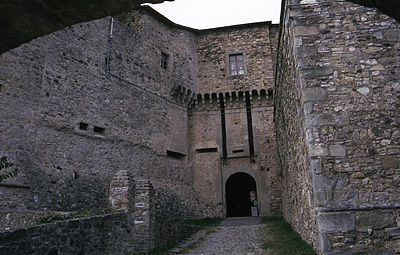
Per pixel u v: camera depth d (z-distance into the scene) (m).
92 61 13.98
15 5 2.89
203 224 14.84
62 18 3.27
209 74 19.98
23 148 10.48
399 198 5.93
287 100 9.45
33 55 11.48
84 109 13.12
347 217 5.89
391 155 6.23
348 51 7.02
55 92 12.06
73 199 11.75
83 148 12.70
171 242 9.70
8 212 8.05
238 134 18.80
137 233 8.26
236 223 14.75
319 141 6.43
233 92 19.42
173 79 18.50
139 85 16.30
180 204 16.95
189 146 19.03
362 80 6.79
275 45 20.34
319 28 7.23
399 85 6.69
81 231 5.48
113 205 7.26
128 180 7.43
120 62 15.50
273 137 18.39
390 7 3.14
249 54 20.00
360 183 6.10
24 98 10.88
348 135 6.44
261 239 10.09
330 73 6.88
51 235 4.83
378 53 6.96
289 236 9.08
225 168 18.55
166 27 19.12
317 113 6.62
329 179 6.17
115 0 3.24
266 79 19.30
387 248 5.65
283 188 14.01
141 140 15.67
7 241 4.16
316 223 6.11
